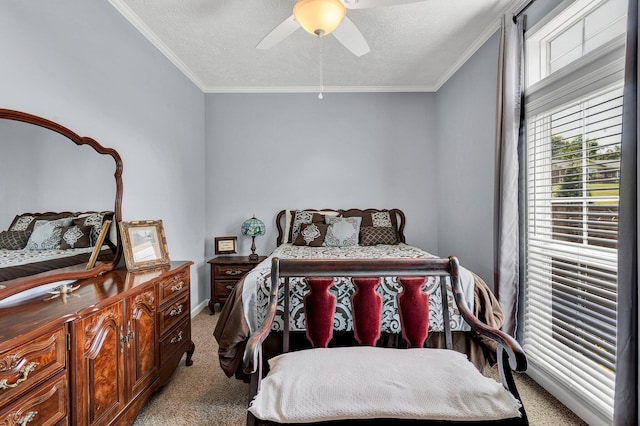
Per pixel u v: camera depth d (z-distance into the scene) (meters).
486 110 2.72
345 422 1.09
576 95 1.73
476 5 2.25
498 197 2.25
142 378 1.68
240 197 3.87
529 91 2.10
